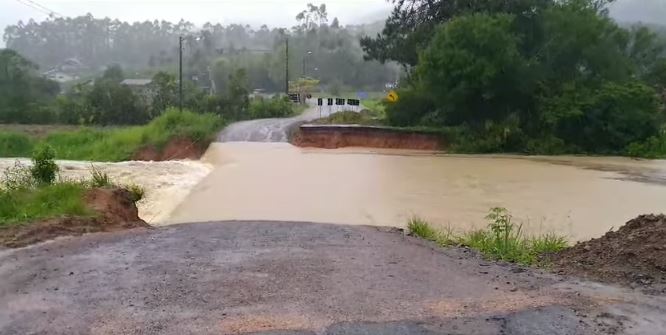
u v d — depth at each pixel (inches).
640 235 347.9
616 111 1368.1
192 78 3909.9
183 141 1285.7
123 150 1250.6
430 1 1797.5
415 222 507.8
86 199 517.0
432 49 1448.1
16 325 233.0
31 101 2482.8
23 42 5275.6
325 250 379.2
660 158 1272.1
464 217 609.3
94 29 5629.9
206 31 5447.8
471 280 301.3
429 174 960.3
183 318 240.1
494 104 1483.8
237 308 252.5
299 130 1491.1
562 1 1555.1
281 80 4527.6
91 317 241.3
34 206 469.4
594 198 729.6
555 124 1378.0
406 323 233.8
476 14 1449.3
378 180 887.1
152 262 335.6
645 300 262.5
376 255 364.8
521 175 955.3
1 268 315.6
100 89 2239.2
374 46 1887.3
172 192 765.3
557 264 341.1
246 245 394.6
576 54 1486.2
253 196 743.7
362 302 260.8
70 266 322.3
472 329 227.3
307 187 817.5
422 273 316.2
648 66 2322.8
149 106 2223.2
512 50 1386.6
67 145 1376.7
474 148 1380.4
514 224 571.5
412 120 1610.5
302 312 247.1
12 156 1302.9
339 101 2524.6
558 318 238.8
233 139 1477.6
